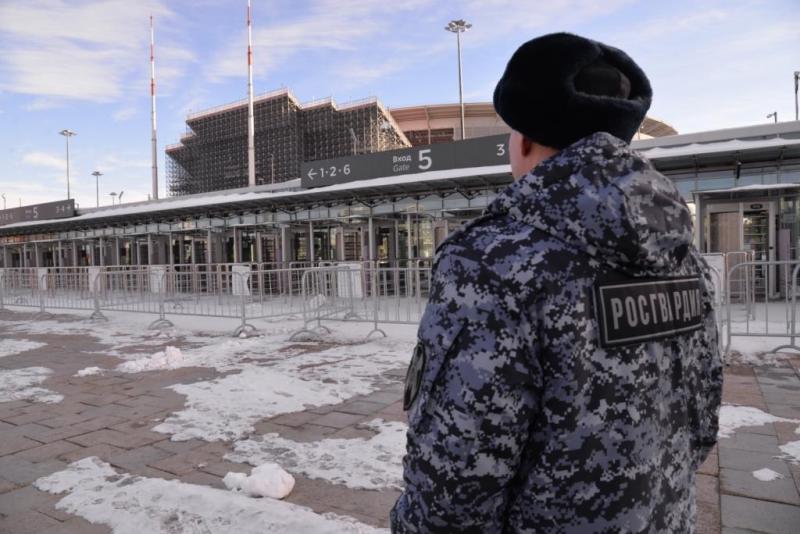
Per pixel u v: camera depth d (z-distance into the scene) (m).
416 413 0.87
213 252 19.23
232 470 3.35
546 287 0.79
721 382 1.10
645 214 0.82
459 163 13.48
